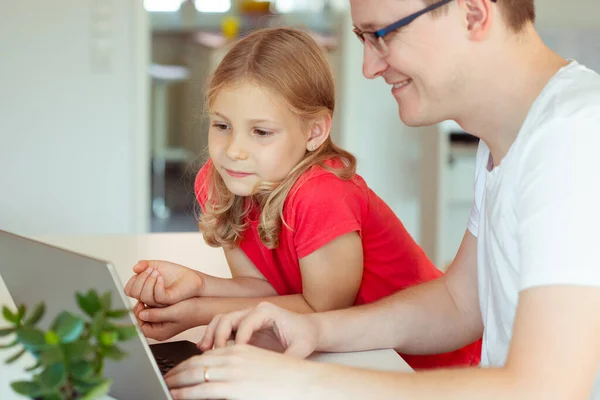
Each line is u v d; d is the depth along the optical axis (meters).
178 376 0.88
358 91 4.09
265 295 1.39
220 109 1.26
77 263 0.77
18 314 0.68
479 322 1.20
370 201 1.39
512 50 0.94
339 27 4.14
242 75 1.23
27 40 3.88
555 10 4.01
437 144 3.99
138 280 1.25
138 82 3.97
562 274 0.78
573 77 0.90
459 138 4.08
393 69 0.99
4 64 3.88
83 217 4.04
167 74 5.04
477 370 0.82
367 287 1.43
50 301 0.86
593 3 4.01
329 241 1.24
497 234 0.95
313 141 1.32
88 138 3.99
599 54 4.05
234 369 0.86
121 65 3.95
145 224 4.10
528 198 0.85
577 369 0.77
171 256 1.65
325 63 1.34
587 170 0.80
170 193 5.51
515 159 0.90
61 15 3.88
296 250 1.28
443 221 4.03
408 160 4.14
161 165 5.42
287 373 0.85
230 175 1.29
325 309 1.28
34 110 3.93
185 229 5.19
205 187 1.46
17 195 3.98
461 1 0.92
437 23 0.92
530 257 0.81
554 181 0.82
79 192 4.02
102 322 0.65
